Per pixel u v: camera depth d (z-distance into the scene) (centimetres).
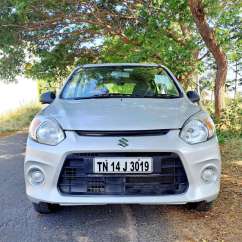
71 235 342
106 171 328
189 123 342
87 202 329
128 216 384
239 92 1061
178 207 402
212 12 742
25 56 1159
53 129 340
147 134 332
